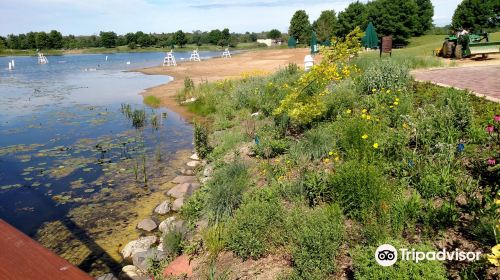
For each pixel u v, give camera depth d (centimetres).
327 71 842
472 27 4034
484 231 377
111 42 11900
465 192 456
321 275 373
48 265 91
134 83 2828
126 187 810
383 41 1600
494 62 1494
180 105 1730
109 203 734
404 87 906
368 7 5341
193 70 3519
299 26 7875
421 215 428
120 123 1431
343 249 418
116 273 510
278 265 427
